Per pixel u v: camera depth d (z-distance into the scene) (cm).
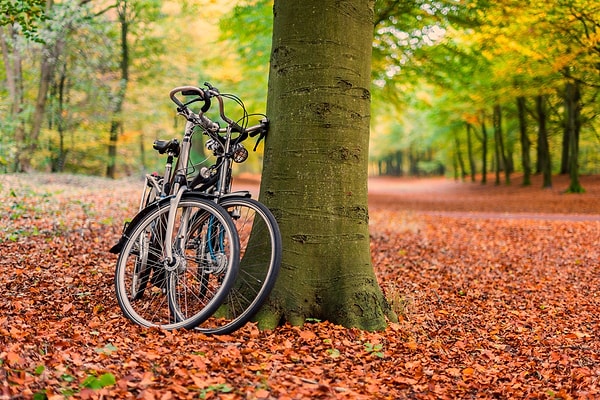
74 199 1245
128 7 2327
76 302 448
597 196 2325
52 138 2305
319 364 339
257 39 1356
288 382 293
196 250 397
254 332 382
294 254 421
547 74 1653
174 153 427
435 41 1039
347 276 424
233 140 419
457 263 866
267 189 432
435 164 6325
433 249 988
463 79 1166
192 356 316
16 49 1878
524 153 3156
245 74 1666
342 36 423
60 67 2241
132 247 417
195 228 398
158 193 431
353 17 427
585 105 2377
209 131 410
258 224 431
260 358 332
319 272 422
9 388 240
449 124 3803
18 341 316
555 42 1358
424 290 654
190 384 279
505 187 3416
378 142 6100
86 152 2583
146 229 420
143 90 2502
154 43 2528
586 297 660
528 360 414
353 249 430
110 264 611
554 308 598
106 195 1461
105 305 441
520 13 971
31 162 2200
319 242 422
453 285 697
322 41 420
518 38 1083
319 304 420
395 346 396
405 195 3716
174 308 384
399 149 6650
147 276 423
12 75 2073
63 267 576
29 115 2145
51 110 2241
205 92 388
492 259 920
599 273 808
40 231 777
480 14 953
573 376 377
